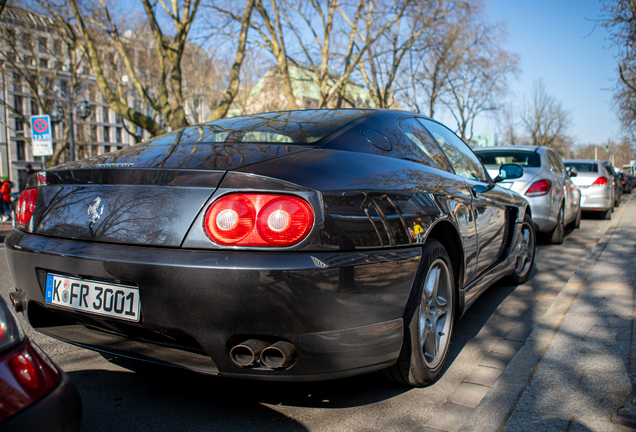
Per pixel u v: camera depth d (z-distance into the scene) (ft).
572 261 18.92
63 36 67.31
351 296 6.19
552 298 13.39
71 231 6.75
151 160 6.95
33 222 7.30
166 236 6.04
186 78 105.09
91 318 6.49
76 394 4.11
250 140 7.79
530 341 9.55
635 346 8.71
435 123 11.32
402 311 7.09
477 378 8.33
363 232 6.49
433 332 8.20
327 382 8.25
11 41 77.66
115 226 6.38
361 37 75.36
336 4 66.85
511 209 13.26
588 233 27.45
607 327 9.77
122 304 6.21
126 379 8.30
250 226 5.80
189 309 5.83
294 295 5.75
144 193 6.32
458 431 6.49
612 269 14.66
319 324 5.97
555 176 22.52
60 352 9.57
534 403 7.07
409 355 7.36
